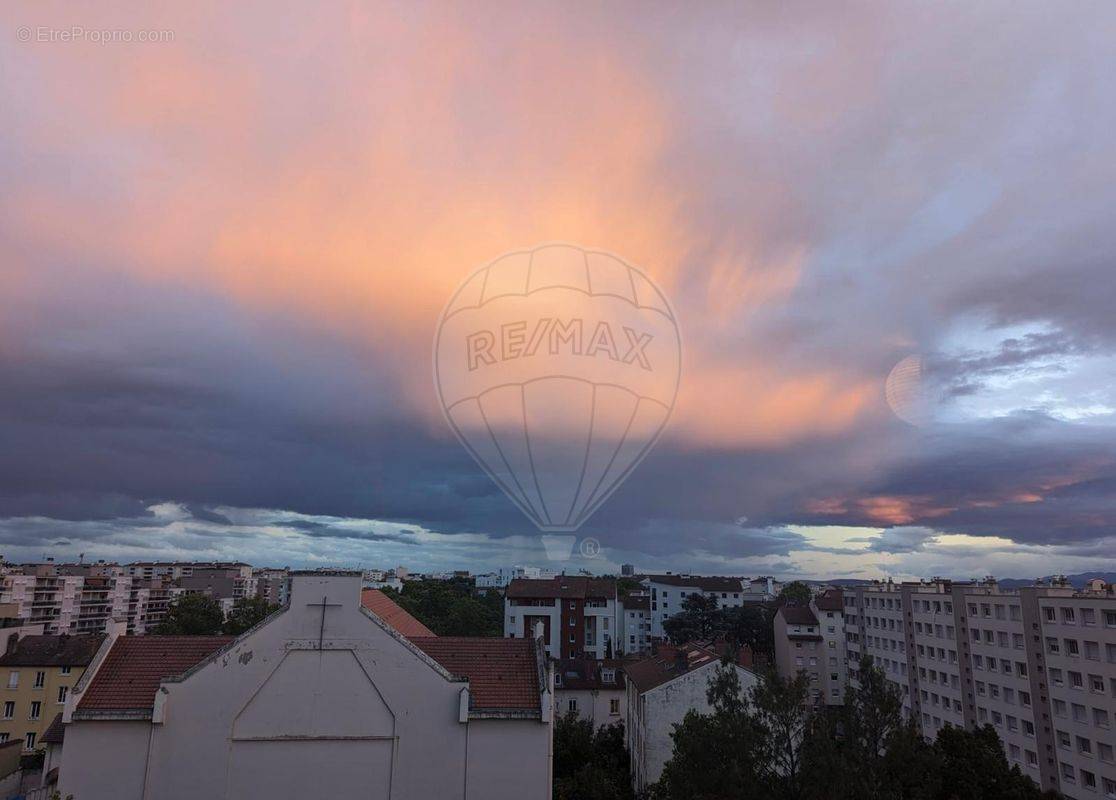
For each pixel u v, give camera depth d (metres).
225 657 26.81
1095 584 62.56
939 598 70.44
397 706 27.03
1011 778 29.75
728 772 22.81
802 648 93.12
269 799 25.86
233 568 174.25
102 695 26.67
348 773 26.39
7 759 43.72
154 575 170.38
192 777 25.70
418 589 106.81
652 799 37.19
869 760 22.69
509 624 91.81
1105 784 48.41
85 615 113.94
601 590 95.50
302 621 27.41
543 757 26.97
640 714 45.66
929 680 72.00
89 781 25.36
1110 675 48.28
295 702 26.70
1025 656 57.09
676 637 109.75
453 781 26.61
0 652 59.38
